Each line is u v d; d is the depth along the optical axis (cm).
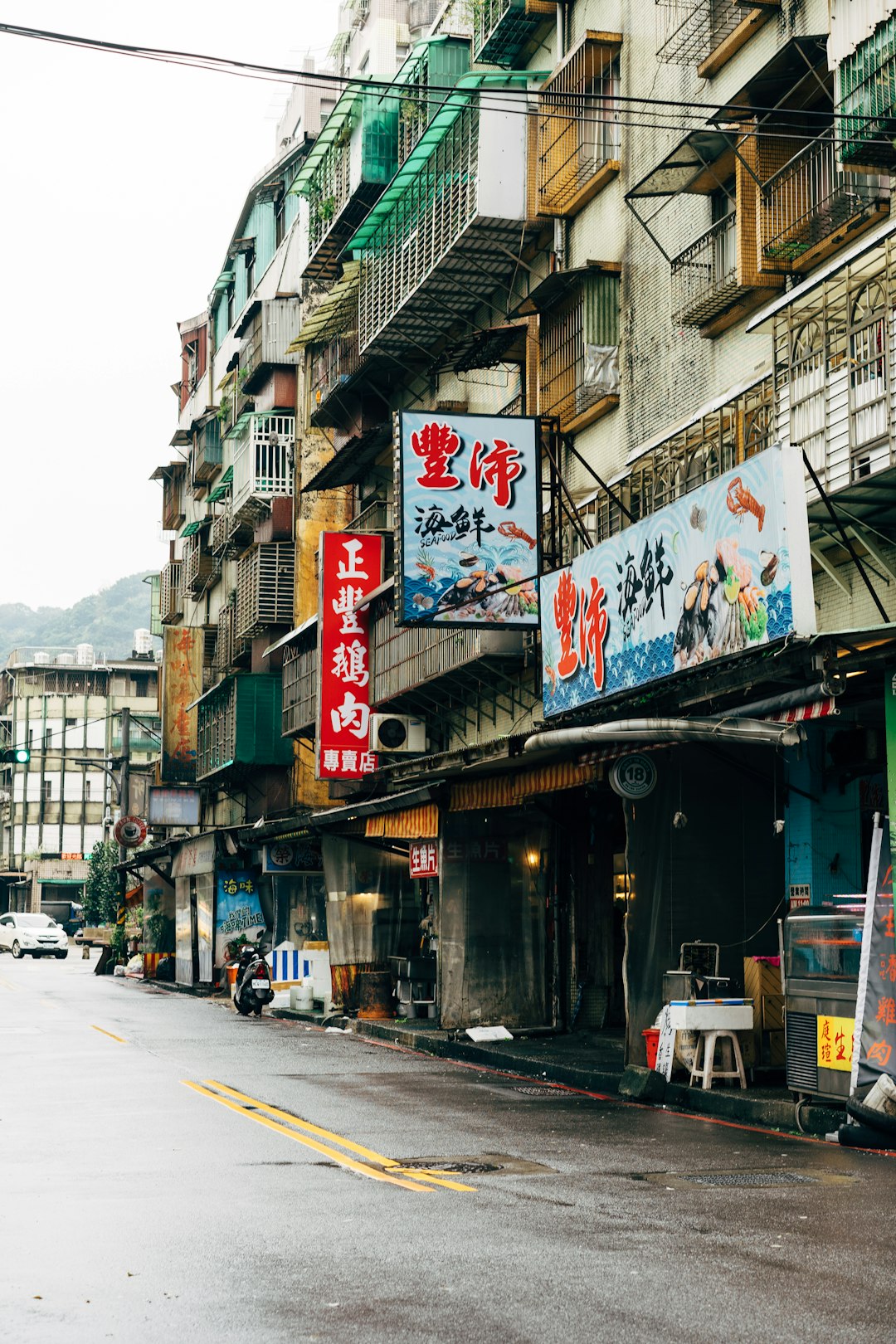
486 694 2211
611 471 1908
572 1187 886
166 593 5300
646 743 1508
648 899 1529
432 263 2181
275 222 3941
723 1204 827
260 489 3450
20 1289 635
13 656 8800
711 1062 1348
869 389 1131
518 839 2095
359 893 2506
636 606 1449
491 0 2195
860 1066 1100
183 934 3591
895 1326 574
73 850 8619
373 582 2561
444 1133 1135
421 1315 589
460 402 2480
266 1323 577
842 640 1110
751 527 1217
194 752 4159
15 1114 1242
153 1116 1231
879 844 1120
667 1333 562
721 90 1628
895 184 1257
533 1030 2019
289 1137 1113
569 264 2034
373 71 3319
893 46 1180
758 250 1448
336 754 2509
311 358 3247
